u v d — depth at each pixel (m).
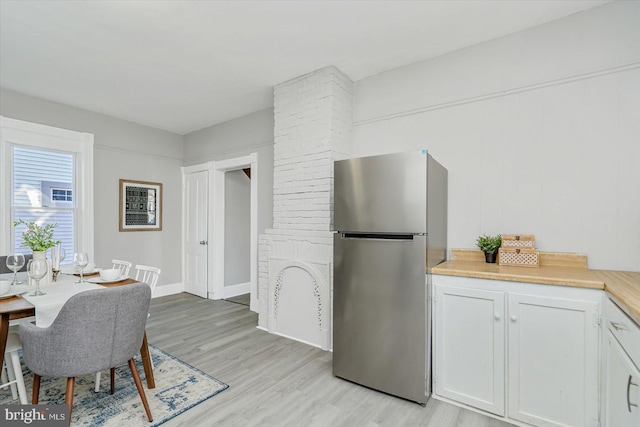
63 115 3.85
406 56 2.77
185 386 2.20
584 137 2.14
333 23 2.31
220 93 3.60
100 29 2.37
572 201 2.17
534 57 2.32
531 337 1.77
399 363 2.07
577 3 2.08
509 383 1.83
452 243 2.62
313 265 2.97
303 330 3.05
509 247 2.25
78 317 1.57
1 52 2.69
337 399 2.07
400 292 2.06
